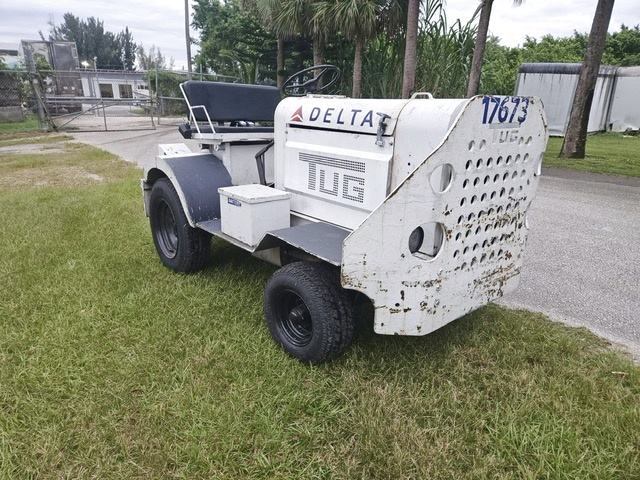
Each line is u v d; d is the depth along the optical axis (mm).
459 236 2158
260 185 3156
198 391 2197
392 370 2395
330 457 1854
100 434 1939
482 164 2115
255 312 2977
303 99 2965
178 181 3258
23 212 5164
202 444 1893
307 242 2379
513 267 2582
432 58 11500
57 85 21359
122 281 3387
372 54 12406
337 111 2668
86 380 2275
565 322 3016
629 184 7691
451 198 2051
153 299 3123
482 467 1800
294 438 1950
